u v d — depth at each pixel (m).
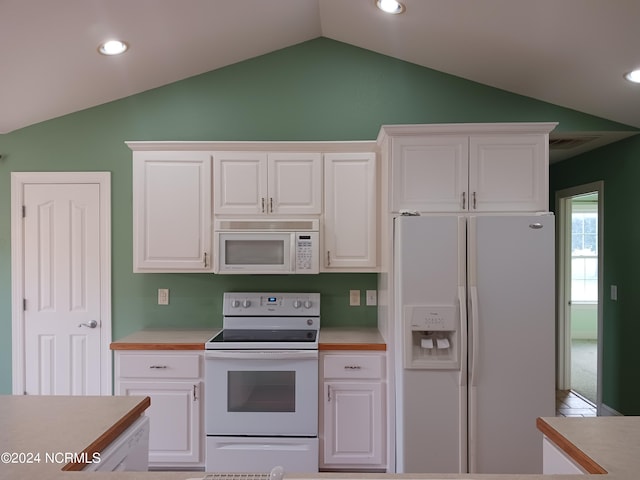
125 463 1.36
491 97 2.97
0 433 1.24
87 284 3.01
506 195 2.41
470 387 2.22
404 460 2.25
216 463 2.44
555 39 2.25
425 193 2.42
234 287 3.03
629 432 1.27
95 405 1.49
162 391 2.50
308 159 2.71
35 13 2.03
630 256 3.09
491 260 2.24
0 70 2.38
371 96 3.01
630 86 2.48
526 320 2.23
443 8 2.25
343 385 2.47
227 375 2.45
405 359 2.24
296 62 3.03
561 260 4.15
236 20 2.50
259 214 2.71
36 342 2.99
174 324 3.03
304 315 2.91
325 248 2.71
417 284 2.25
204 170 2.71
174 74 2.92
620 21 1.98
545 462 1.35
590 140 3.18
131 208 3.02
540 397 2.22
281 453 2.43
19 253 2.99
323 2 2.53
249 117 3.03
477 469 2.22
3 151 3.02
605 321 3.36
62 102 2.86
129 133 3.02
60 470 1.03
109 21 2.21
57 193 3.01
